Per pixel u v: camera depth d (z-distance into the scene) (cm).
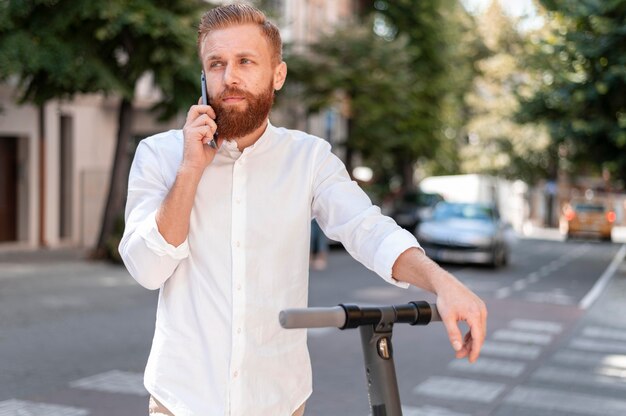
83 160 2239
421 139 3272
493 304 1351
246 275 213
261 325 214
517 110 2219
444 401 679
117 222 1739
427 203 3130
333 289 1464
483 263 2227
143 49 1541
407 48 3291
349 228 213
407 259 199
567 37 1881
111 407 620
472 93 4478
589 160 2342
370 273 1762
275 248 217
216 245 213
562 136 2130
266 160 220
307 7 3178
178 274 215
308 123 2923
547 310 1292
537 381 766
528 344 968
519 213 5181
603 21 1838
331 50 2711
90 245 2247
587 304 1384
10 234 2053
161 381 214
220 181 216
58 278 1419
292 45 2497
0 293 1209
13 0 1402
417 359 848
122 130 1747
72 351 817
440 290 188
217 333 211
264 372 214
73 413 599
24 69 1455
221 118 208
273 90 215
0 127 1969
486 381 758
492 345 955
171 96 1584
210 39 209
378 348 183
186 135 204
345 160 3061
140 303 1159
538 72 2039
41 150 2092
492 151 4806
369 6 3519
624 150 2216
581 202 3925
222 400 210
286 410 218
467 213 2216
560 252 2903
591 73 1917
